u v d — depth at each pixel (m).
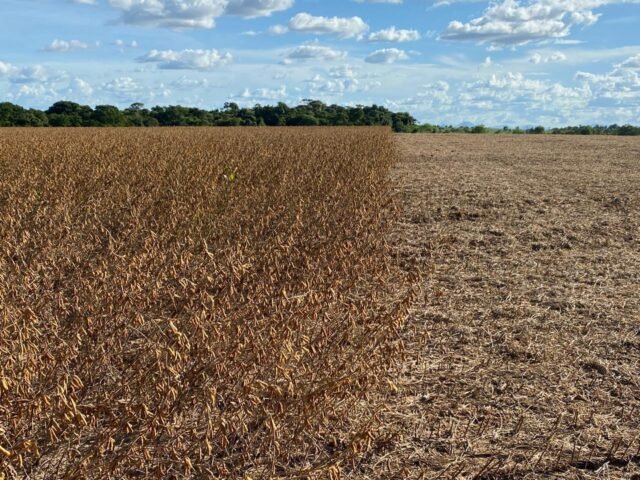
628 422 3.99
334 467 2.78
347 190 10.34
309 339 4.03
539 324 5.62
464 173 17.94
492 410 4.09
